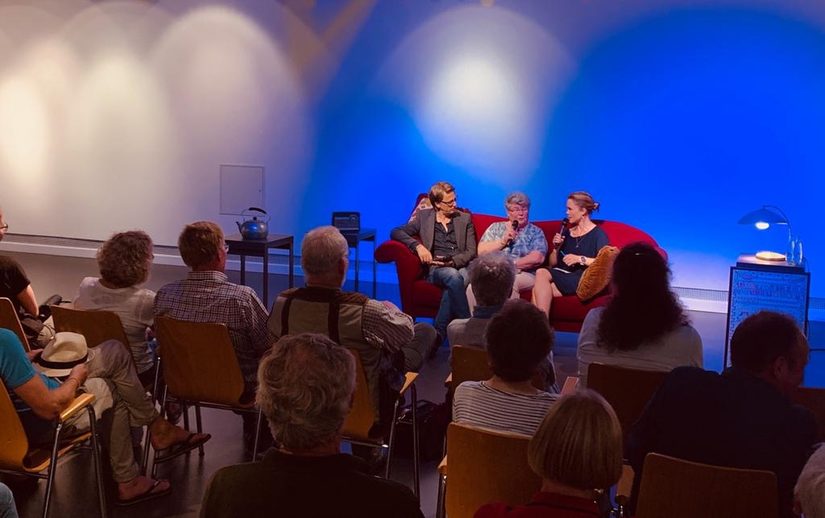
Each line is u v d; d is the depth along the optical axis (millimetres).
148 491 3557
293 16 8266
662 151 7305
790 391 2510
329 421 1623
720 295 7320
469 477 2453
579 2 7348
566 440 1652
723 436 2324
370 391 3252
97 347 3387
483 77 7719
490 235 6398
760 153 7062
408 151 8078
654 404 2447
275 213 8625
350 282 8328
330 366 1652
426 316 6293
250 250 6672
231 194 8727
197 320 3572
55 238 9398
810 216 7016
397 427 4020
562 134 7559
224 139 8672
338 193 8391
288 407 1608
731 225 7211
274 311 3275
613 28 7289
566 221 6289
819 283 7047
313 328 3188
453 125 7883
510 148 7723
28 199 9422
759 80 6984
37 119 9258
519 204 6273
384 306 3230
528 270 6227
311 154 8422
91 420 3127
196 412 4184
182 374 3555
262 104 8500
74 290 7746
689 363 3096
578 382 3271
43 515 2877
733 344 2473
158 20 8727
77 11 8961
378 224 8305
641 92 7289
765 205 7094
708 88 7117
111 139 9047
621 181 7457
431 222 6488
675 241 7383
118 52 8891
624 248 3199
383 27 7988
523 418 2512
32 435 2967
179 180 8883
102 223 9219
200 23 8586
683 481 2162
